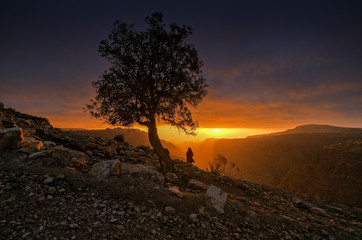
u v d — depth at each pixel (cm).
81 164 818
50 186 564
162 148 1143
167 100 1150
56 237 360
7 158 694
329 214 947
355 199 7144
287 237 579
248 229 578
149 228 472
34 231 365
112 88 1011
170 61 1064
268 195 1168
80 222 426
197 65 1105
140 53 1037
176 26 1043
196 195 778
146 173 798
